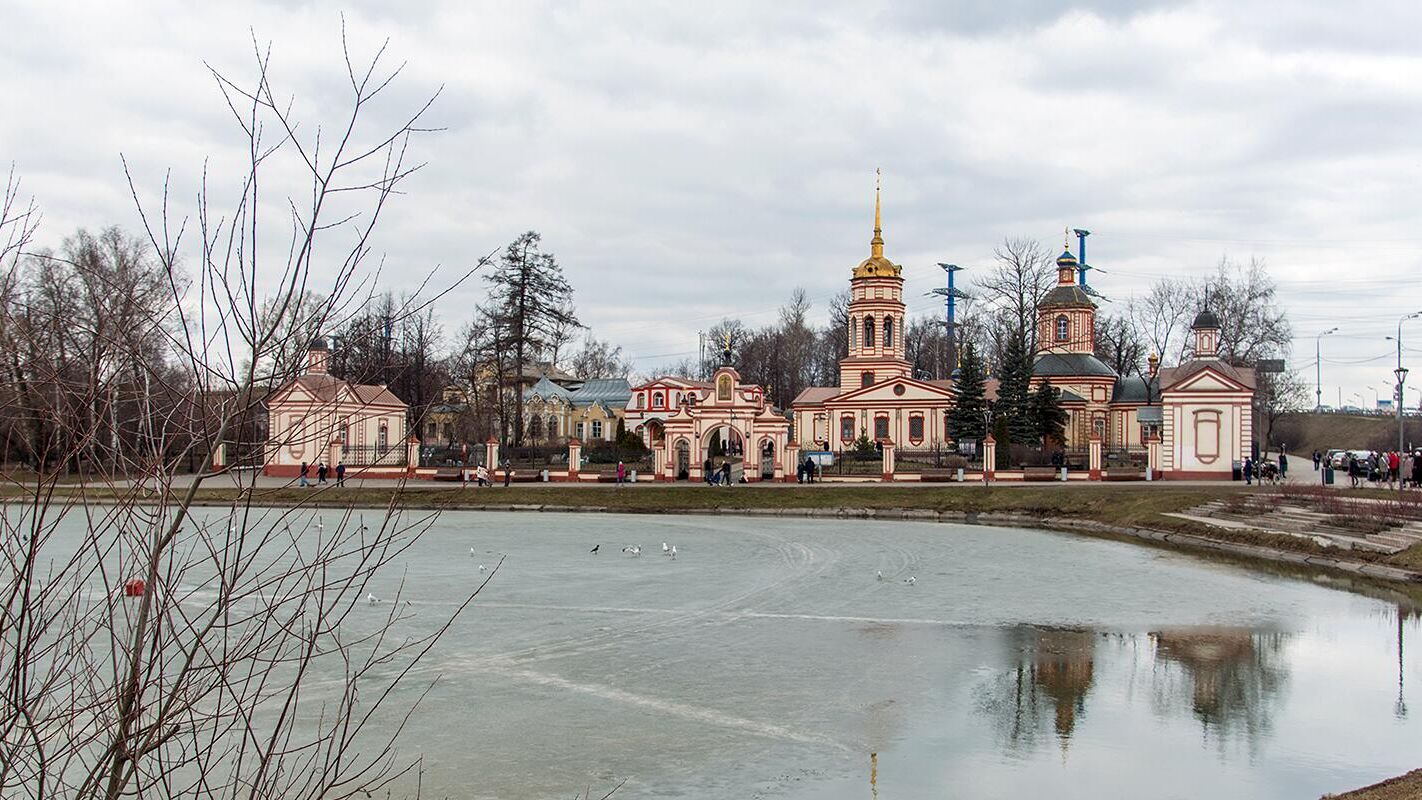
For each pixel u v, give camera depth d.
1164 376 104.69
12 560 7.73
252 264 7.68
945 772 19.08
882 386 105.94
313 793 9.16
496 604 35.06
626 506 71.75
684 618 32.94
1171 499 61.50
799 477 79.56
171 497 8.34
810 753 20.14
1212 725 21.78
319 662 26.22
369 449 88.00
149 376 7.64
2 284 7.39
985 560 46.62
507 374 102.50
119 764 7.70
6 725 7.73
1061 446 97.56
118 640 8.59
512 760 19.62
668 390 121.69
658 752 20.19
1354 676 25.67
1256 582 40.34
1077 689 24.62
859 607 34.97
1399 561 41.34
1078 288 112.94
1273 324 107.62
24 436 7.57
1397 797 16.30
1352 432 138.75
